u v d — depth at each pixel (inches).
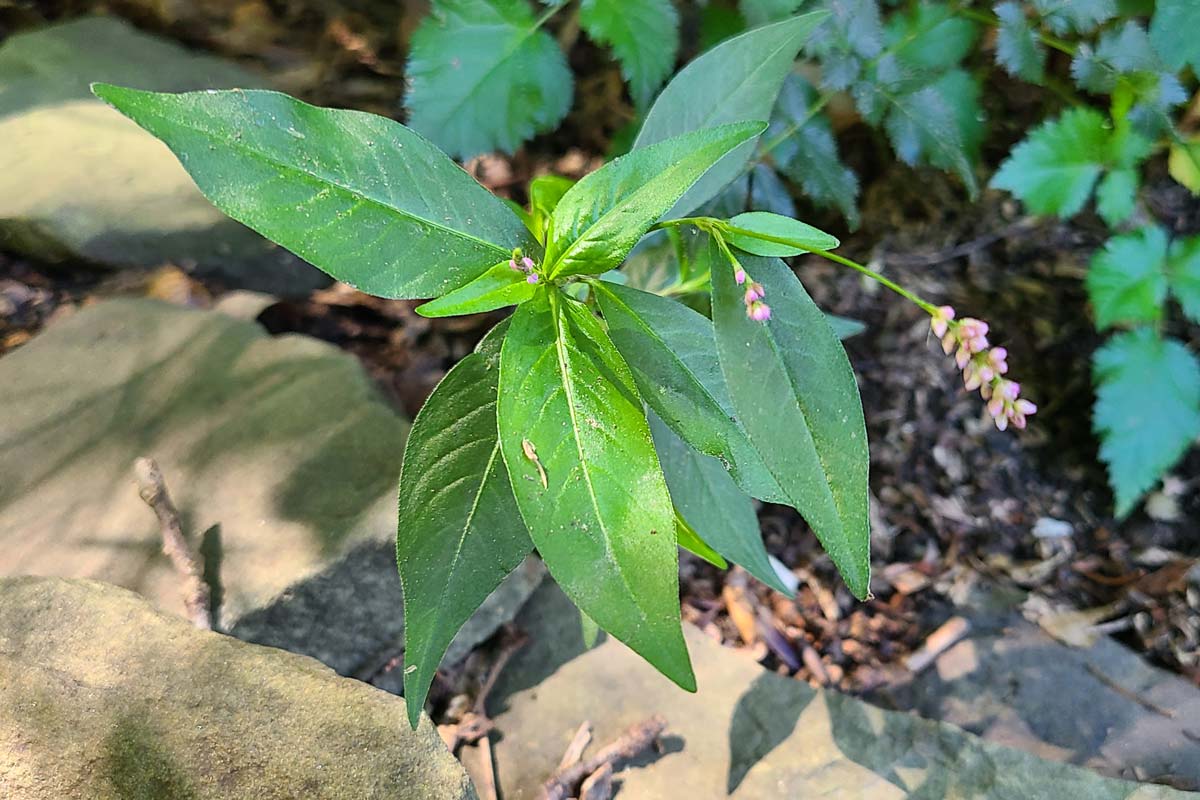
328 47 29.2
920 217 24.2
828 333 10.7
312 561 14.9
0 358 17.4
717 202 17.3
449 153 17.3
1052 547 19.1
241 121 10.1
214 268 21.8
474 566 11.7
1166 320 20.5
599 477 10.4
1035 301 22.2
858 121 23.3
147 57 27.6
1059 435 20.6
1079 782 15.1
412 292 10.7
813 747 15.6
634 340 11.3
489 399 11.6
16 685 12.8
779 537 19.3
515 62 17.0
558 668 16.4
